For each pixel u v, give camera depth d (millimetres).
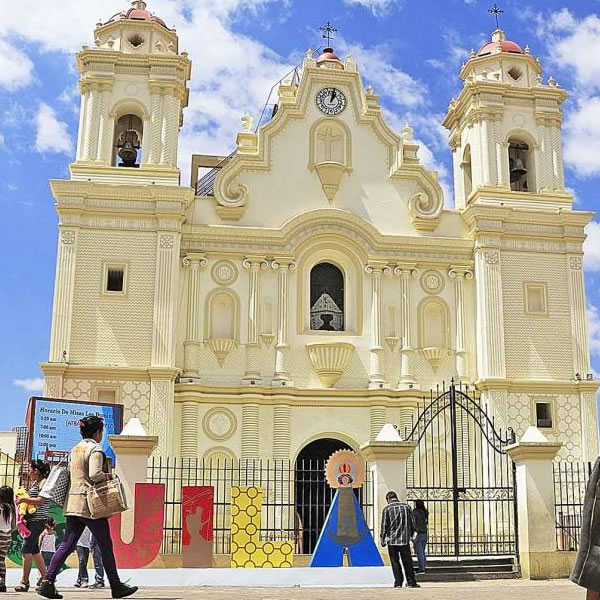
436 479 30500
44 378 28688
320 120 33344
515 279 32125
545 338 31828
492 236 32250
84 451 11398
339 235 32094
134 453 20359
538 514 20922
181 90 32969
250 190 32375
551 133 34281
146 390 29078
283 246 31734
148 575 18797
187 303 30906
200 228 31297
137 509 20047
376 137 33594
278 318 31203
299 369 31125
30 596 13000
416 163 33562
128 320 29750
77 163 31156
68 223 30250
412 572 17438
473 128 34312
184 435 29562
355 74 33844
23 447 31781
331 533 20406
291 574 19125
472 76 35188
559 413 31125
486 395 30703
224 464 29734
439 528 29859
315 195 32688
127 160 32562
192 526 20781
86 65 32438
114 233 30422
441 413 31094
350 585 18922
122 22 33188
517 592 15562
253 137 33312
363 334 31703
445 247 32562
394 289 32219
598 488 7516
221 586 18297
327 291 32531
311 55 33781
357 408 30984
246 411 30125
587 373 31656
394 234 32719
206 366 30641
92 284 29922
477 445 30719
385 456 21000
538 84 34812
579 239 32812
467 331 32062
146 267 30281
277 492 29656
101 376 29016
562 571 20688
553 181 33781
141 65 32469
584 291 32438
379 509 20719
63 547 11336
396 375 31500
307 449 31188
